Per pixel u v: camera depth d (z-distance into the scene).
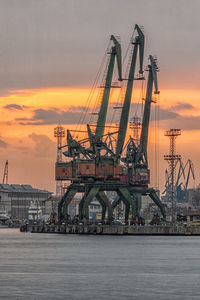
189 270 164.12
